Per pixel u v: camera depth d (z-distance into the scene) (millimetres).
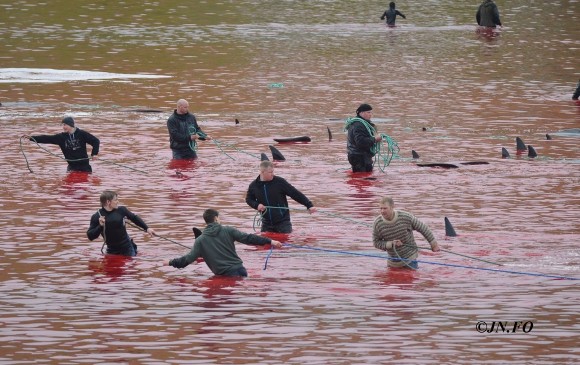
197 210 67062
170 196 71375
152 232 56625
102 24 191625
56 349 41656
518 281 50844
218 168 81938
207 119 105500
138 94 121000
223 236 51938
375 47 167375
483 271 52531
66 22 193250
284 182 61000
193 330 43844
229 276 51781
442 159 85375
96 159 79938
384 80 133500
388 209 52531
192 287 50125
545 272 52250
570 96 120438
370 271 52750
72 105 113062
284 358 40500
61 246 57875
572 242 58125
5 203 68750
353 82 131625
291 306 47000
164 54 155625
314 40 175375
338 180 77375
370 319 45062
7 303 47656
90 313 46188
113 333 43562
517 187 74312
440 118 105812
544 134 96938
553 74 138750
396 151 89000
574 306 46750
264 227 61312
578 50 163000
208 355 40938
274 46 166750
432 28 195125
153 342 42406
